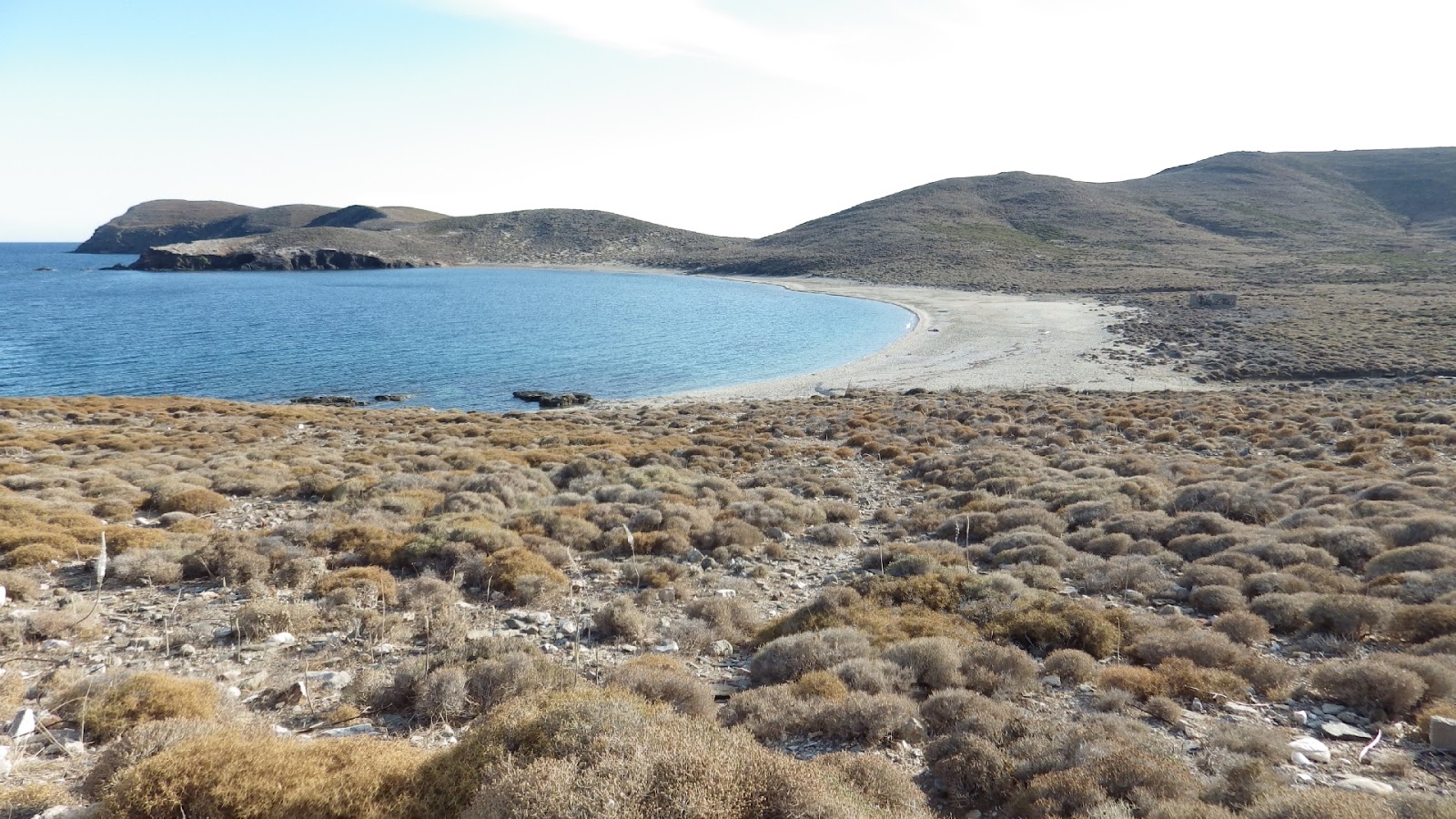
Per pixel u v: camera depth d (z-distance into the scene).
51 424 35.91
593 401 60.28
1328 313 84.81
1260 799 6.60
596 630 12.45
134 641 10.85
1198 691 9.58
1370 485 20.00
